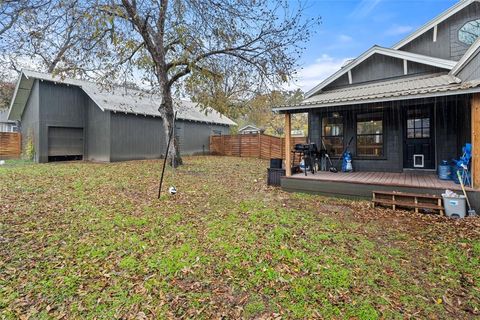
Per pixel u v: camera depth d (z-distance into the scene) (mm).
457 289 2816
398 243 3910
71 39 8453
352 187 6594
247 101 11539
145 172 9820
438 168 6980
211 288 2811
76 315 2406
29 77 13156
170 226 4477
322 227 4504
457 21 8938
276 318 2387
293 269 3146
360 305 2547
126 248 3646
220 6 8289
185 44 8672
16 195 5973
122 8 8266
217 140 20109
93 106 14938
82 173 9211
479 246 3746
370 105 7270
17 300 2566
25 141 15523
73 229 4238
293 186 7469
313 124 9555
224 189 7477
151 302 2584
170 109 11180
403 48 9953
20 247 3586
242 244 3791
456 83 6418
